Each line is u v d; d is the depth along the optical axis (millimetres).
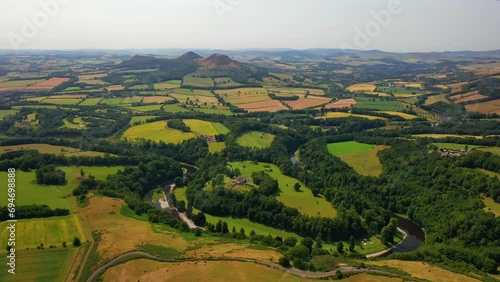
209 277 118312
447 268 133750
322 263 133250
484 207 166875
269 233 176000
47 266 128750
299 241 167875
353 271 126562
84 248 141375
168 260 131125
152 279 118000
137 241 148500
